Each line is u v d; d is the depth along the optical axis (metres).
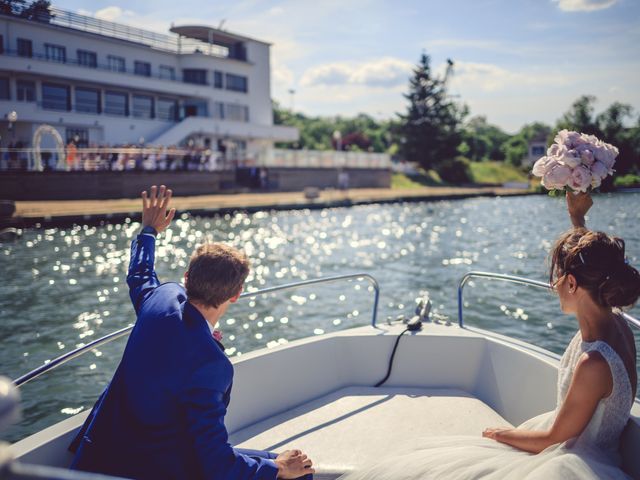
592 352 1.94
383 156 55.78
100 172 31.81
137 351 1.92
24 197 29.22
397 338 3.82
